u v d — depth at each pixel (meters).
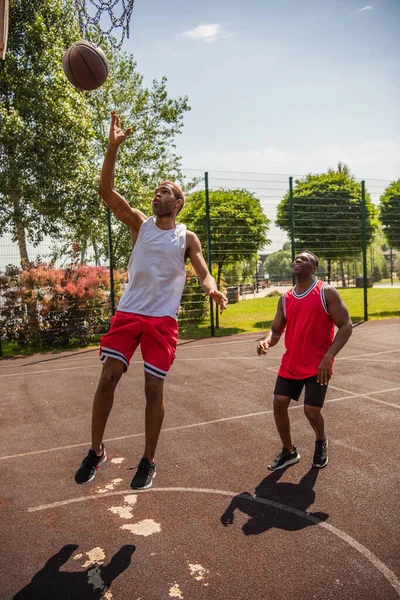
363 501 3.68
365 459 4.48
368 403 6.25
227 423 5.62
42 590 2.72
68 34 15.36
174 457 4.65
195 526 3.38
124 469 4.41
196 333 13.61
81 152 14.95
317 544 3.11
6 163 12.86
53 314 12.22
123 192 18.61
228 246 14.10
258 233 14.27
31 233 12.94
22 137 13.15
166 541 3.20
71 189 13.64
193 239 3.37
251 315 17.66
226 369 8.61
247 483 4.05
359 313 17.03
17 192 12.67
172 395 6.90
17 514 3.63
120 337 3.19
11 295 11.90
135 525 3.42
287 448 4.34
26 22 14.24
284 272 15.81
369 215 16.12
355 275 30.02
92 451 3.14
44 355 11.14
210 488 3.97
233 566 2.89
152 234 3.27
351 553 3.00
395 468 4.26
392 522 3.36
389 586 2.67
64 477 4.29
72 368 9.34
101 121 20.59
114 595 2.66
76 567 2.93
